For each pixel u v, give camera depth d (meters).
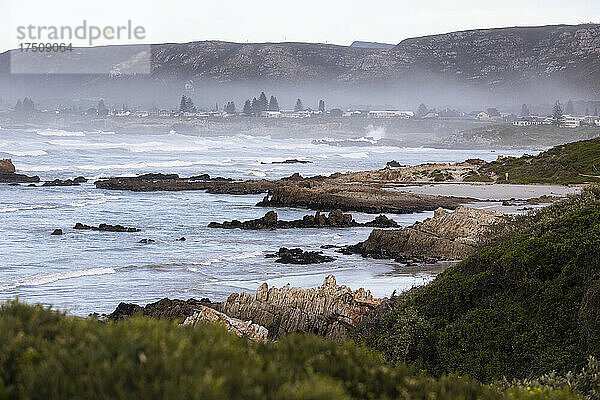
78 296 76.44
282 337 19.23
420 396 17.14
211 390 12.11
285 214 170.88
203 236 128.88
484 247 52.47
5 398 12.55
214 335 17.27
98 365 13.01
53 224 140.75
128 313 64.56
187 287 81.75
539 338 37.91
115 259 101.88
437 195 194.00
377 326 48.88
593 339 35.19
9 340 14.90
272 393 12.73
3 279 85.44
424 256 106.50
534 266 41.91
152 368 12.97
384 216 154.38
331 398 12.95
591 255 40.09
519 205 175.38
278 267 96.56
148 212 167.00
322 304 56.34
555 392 20.44
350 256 108.00
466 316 41.62
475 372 38.06
